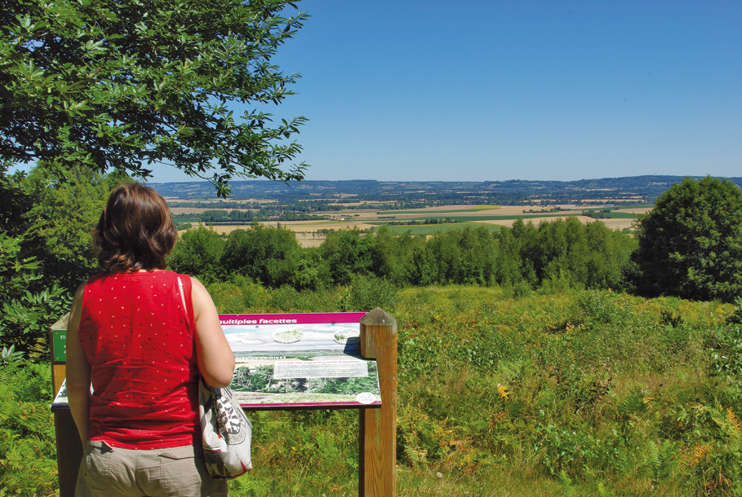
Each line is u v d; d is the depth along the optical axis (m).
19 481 2.53
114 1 5.38
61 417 1.85
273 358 1.90
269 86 6.36
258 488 2.78
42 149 4.81
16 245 4.61
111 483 1.36
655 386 5.31
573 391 4.69
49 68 4.63
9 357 4.19
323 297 15.22
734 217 28.27
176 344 1.37
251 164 6.12
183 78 5.15
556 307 13.41
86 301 1.38
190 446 1.41
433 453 3.56
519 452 3.63
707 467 3.37
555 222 54.66
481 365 6.33
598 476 3.40
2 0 4.43
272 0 6.06
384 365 1.89
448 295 28.27
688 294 30.02
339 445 3.51
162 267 1.49
